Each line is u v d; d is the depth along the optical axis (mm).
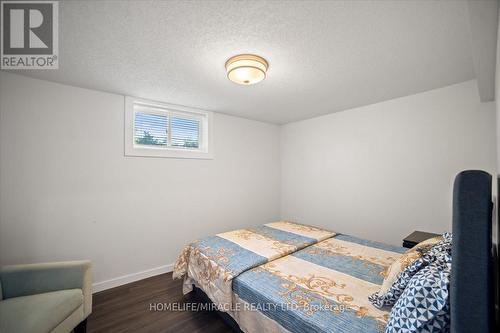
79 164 2262
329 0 1142
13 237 1947
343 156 3236
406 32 1416
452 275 735
